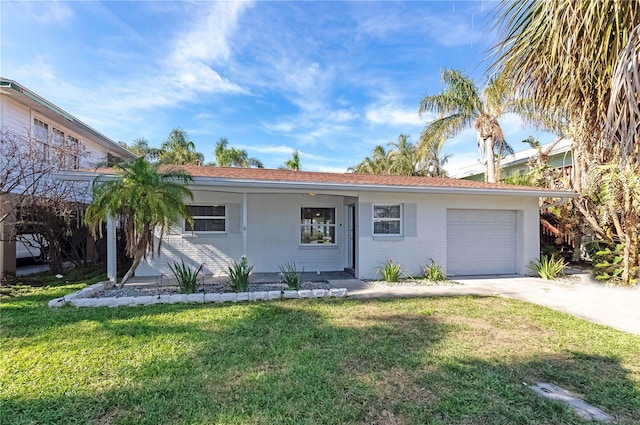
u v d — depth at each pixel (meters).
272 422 2.89
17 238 10.23
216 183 8.33
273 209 11.08
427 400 3.23
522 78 3.13
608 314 6.20
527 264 10.83
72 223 11.11
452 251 10.72
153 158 27.86
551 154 14.42
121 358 4.11
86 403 3.16
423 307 6.56
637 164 2.73
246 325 5.36
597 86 2.72
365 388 3.44
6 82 9.53
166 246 10.31
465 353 4.32
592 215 10.46
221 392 3.36
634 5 2.39
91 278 9.77
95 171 8.05
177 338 4.77
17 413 3.02
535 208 11.02
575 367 3.94
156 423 2.89
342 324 5.47
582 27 2.57
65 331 5.02
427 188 9.50
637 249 8.73
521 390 3.42
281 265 11.06
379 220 10.16
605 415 3.02
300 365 3.94
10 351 4.30
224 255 10.63
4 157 9.02
